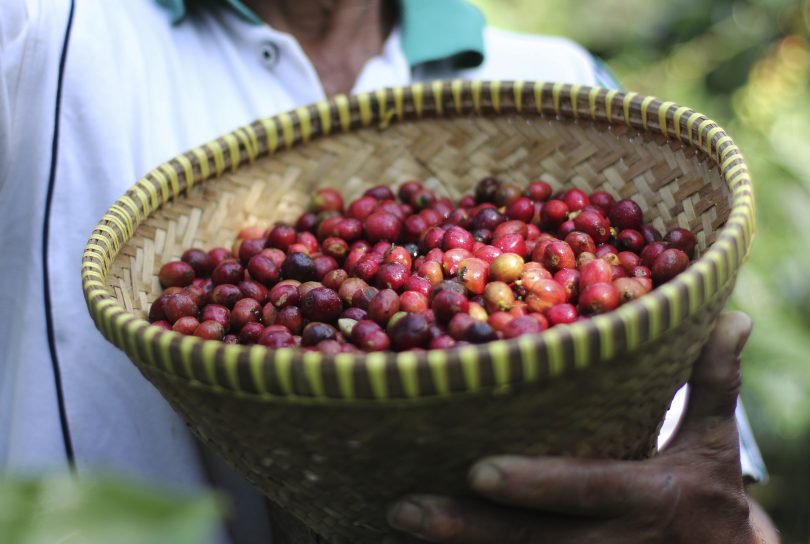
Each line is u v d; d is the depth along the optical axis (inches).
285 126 71.1
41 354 68.0
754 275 156.0
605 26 204.7
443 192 76.8
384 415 41.3
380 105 73.4
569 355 39.8
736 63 182.2
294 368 39.9
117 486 18.2
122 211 59.1
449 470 44.8
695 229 61.1
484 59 85.3
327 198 73.9
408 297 58.1
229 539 69.3
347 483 46.0
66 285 69.1
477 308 57.4
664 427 76.6
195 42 80.0
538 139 72.4
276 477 48.2
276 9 81.4
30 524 17.5
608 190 69.2
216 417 45.7
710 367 52.9
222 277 65.5
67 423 67.4
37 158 69.1
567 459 45.3
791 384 149.6
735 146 55.4
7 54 67.5
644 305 41.2
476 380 39.3
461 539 46.4
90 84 70.4
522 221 70.9
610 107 66.0
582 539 48.5
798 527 157.4
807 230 159.8
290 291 62.7
